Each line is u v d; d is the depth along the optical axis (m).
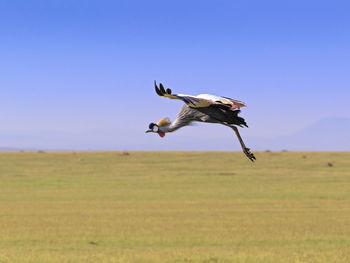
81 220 68.69
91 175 159.50
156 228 61.81
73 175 158.50
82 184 132.00
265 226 63.81
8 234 56.62
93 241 52.84
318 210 81.31
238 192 113.50
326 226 63.81
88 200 97.31
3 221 67.31
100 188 122.44
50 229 60.47
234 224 65.44
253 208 84.00
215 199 99.25
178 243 52.06
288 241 53.25
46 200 97.00
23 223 65.56
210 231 59.81
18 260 38.22
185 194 109.50
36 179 143.62
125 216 73.31
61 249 47.38
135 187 125.19
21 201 94.88
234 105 14.23
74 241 52.44
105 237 55.34
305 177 152.75
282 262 38.59
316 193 111.06
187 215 74.62
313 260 39.25
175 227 62.88
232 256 40.31
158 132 14.91
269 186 127.38
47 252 43.72
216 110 14.43
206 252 43.41
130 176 156.75
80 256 40.25
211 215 74.69
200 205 88.69
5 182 134.75
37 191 114.62
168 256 40.31
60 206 86.56
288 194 109.06
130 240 53.69
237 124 14.59
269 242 52.56
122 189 120.31
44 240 52.84
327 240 53.72
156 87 13.20
